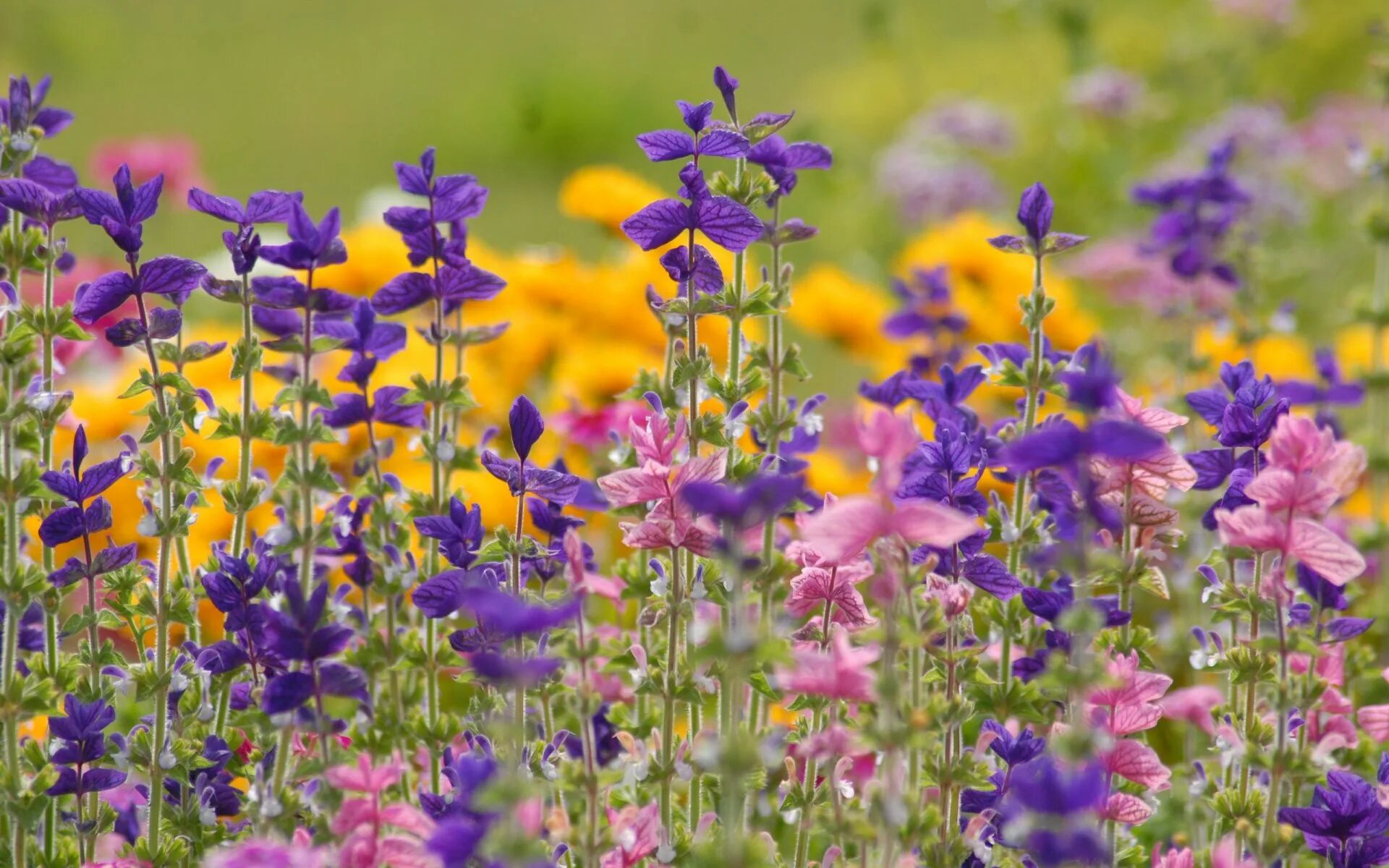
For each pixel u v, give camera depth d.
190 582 2.51
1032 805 2.35
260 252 2.46
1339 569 2.40
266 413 2.48
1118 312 4.64
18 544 2.50
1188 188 2.80
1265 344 3.36
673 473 2.44
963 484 2.46
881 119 6.71
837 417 3.29
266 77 11.21
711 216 2.46
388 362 2.83
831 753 2.41
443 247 2.50
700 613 2.53
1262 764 2.43
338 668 2.41
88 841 2.48
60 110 2.54
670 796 2.47
